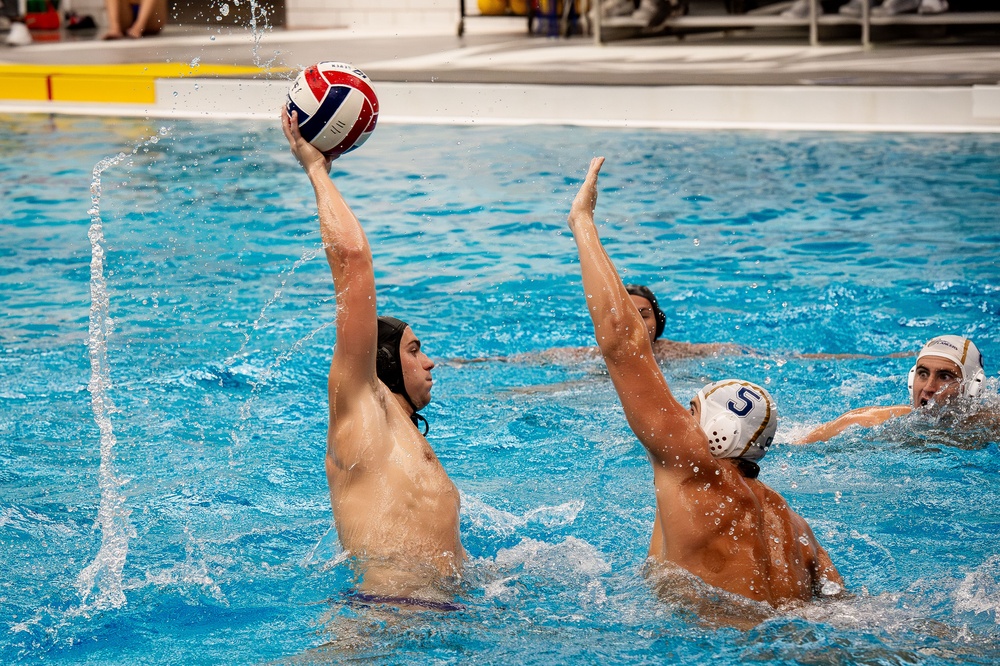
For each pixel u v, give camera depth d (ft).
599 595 27.99
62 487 36.47
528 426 43.86
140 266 64.85
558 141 100.12
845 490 36.91
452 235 73.00
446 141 100.89
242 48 150.41
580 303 60.44
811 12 134.92
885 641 25.03
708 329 55.98
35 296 59.11
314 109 29.19
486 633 25.89
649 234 72.54
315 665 24.79
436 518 27.96
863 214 75.61
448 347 53.93
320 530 33.37
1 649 26.13
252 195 82.48
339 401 27.91
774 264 65.92
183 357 50.29
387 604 26.84
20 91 123.65
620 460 40.16
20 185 84.64
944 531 33.30
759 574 25.58
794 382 48.60
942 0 135.33
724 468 25.99
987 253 66.59
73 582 29.63
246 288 61.16
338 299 27.22
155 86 119.44
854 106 104.53
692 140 99.71
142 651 26.03
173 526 33.55
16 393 45.47
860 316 57.11
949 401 41.88
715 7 157.28
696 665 24.21
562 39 152.66
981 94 101.50
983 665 24.26
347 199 82.02
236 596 28.73
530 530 33.53
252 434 41.93
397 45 151.43
